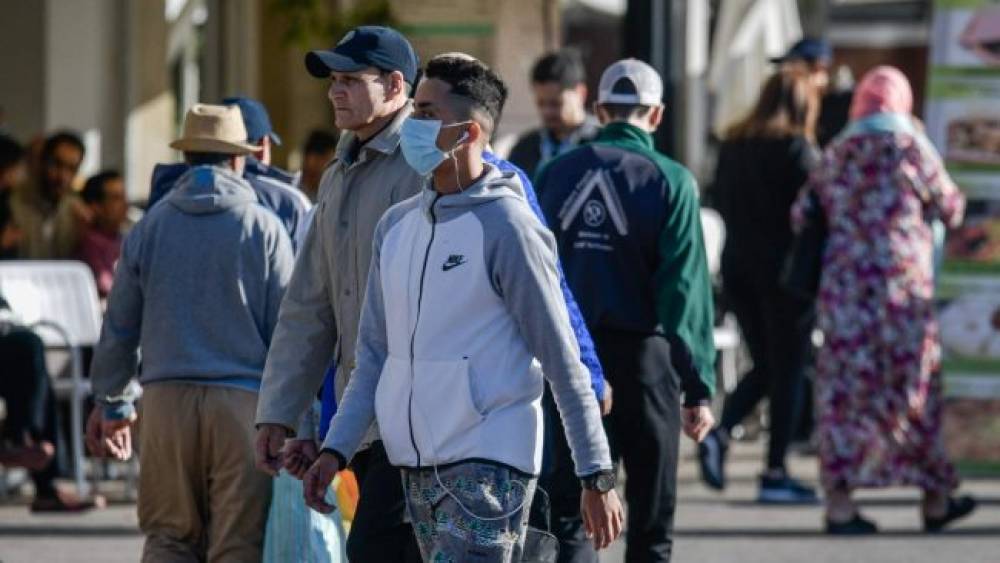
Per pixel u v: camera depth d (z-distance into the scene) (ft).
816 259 110.83
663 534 79.82
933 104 128.16
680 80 115.96
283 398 65.98
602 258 78.64
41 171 129.90
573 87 105.29
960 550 103.96
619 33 180.34
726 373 152.05
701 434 78.59
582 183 79.10
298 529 71.61
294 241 78.18
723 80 177.37
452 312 56.49
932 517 110.01
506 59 151.64
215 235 74.43
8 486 122.72
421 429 56.75
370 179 65.05
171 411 74.38
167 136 161.99
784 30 183.62
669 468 79.61
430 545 57.21
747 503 120.67
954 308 128.77
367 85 64.64
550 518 74.95
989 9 127.44
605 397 71.82
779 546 104.53
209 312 74.28
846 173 109.40
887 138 108.99
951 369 129.39
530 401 57.11
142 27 160.56
